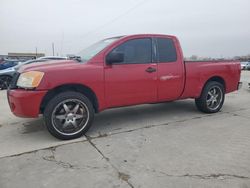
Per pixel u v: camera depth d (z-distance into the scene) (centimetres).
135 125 526
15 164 355
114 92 478
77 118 451
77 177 315
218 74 614
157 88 522
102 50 472
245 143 414
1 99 934
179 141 429
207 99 607
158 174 317
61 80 429
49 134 480
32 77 420
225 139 434
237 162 345
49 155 383
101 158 368
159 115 605
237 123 529
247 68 3503
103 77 464
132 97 498
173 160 355
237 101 792
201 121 548
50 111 427
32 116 423
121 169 333
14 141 447
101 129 504
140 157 368
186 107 686
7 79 1283
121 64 482
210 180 300
